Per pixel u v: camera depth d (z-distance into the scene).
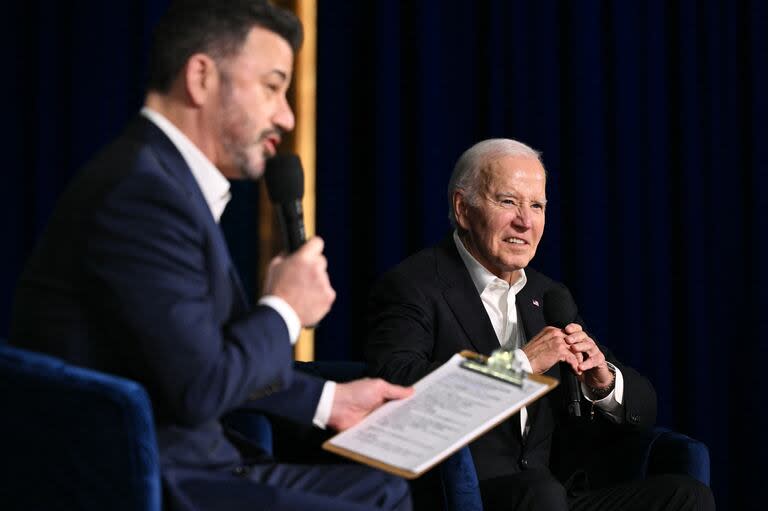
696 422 10.68
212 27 4.70
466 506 5.70
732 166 10.89
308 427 5.02
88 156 8.69
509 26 10.33
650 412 7.21
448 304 7.09
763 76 10.96
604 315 10.45
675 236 10.87
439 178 9.93
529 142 10.36
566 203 10.48
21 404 3.89
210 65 4.70
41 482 3.94
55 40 8.68
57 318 4.18
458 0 10.23
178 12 4.76
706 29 10.92
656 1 10.80
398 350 6.77
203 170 4.75
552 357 6.60
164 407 4.23
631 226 10.62
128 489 3.86
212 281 4.42
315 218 9.68
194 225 4.30
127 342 4.13
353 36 9.89
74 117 8.69
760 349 10.82
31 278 4.32
